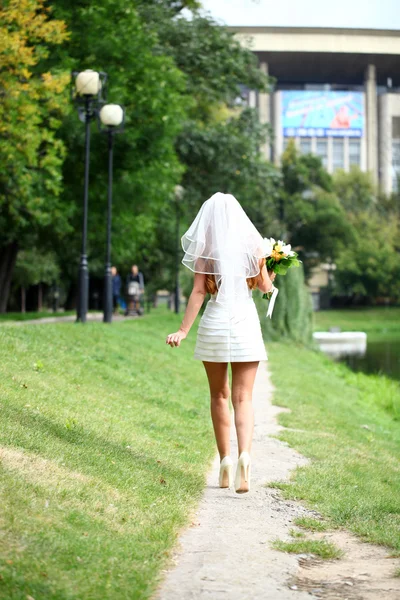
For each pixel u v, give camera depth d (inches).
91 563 199.6
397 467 404.5
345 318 4365.2
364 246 4544.8
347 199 4926.2
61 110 994.1
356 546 242.2
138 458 322.3
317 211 4328.3
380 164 6712.6
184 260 297.6
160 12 1625.2
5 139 961.5
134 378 578.2
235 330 294.8
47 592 178.1
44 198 1200.2
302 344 1501.0
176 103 1321.4
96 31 1238.9
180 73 1344.7
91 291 2522.1
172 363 769.6
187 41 1647.4
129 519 242.2
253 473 343.3
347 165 6574.8
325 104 6481.3
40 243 1620.3
